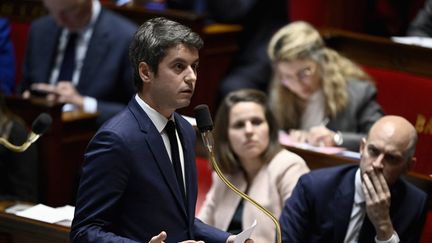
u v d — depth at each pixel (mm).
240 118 11594
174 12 18031
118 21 16312
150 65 7703
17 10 19344
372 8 21312
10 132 12891
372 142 9875
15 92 18484
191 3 19797
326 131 13273
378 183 9766
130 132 7777
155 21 7828
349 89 14062
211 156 7984
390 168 9844
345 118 13945
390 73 15445
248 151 11547
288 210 10453
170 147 8086
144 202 7789
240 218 11742
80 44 16375
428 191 11031
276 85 14141
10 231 9430
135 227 7797
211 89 18953
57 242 9164
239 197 11789
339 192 10234
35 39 16875
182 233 8016
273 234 11430
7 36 18141
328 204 10250
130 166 7703
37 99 14078
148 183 7770
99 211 7613
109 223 7707
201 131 7926
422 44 16266
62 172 14328
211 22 19234
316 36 13961
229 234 8359
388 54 15867
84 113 14648
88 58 16109
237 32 19031
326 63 13953
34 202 13094
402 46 15656
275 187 11578
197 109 7918
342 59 14367
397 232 10078
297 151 12320
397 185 10219
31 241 9336
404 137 9812
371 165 9836
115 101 16141
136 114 7902
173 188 7918
